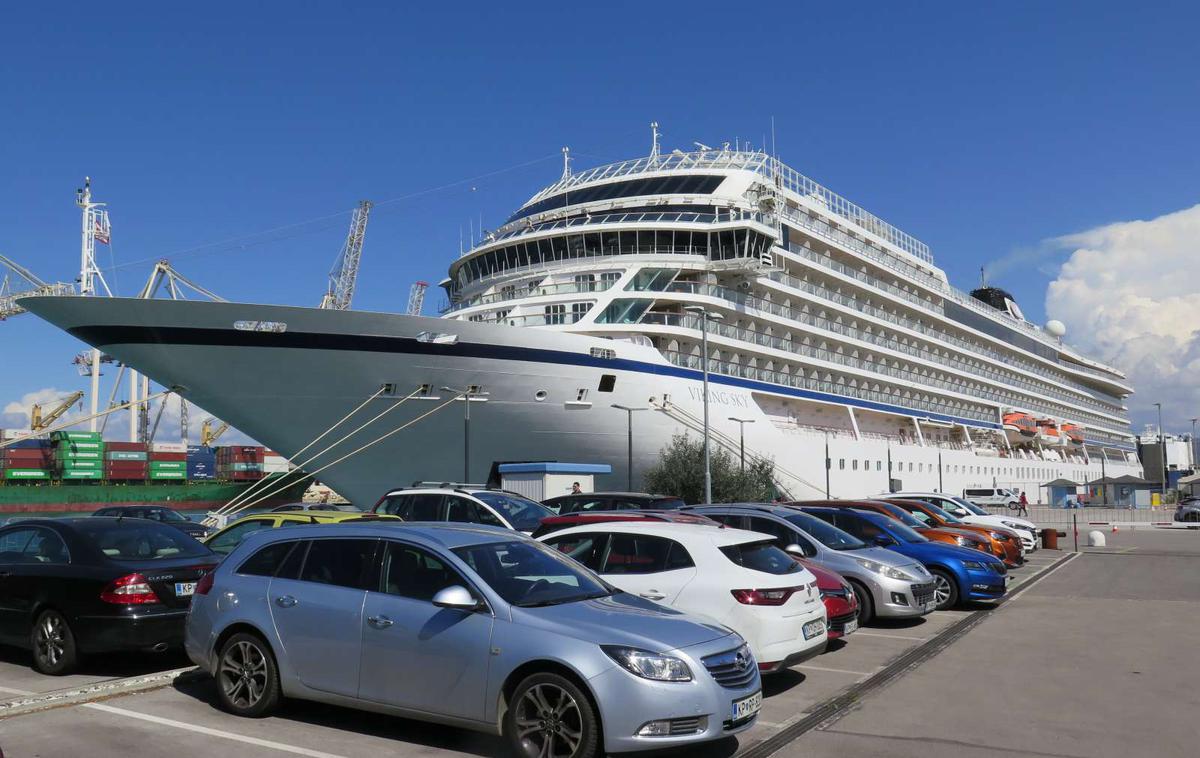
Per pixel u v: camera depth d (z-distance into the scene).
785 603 8.53
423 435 26.86
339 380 25.17
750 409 34.91
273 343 24.27
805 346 39.56
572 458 29.64
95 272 59.19
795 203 40.69
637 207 35.25
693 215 34.38
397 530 6.96
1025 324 72.25
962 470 53.66
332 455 26.91
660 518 10.34
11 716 7.05
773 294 37.69
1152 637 11.65
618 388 29.39
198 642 7.38
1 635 8.88
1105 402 89.81
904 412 48.03
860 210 48.69
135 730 6.67
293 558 7.21
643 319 32.69
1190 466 126.75
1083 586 17.81
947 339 54.06
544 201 38.47
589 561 9.21
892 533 14.70
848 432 44.41
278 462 72.94
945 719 7.46
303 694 6.82
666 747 5.72
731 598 8.43
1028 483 64.25
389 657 6.43
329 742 6.46
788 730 7.09
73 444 60.16
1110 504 65.31
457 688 6.15
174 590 8.51
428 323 25.44
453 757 6.17
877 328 46.38
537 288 33.53
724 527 9.55
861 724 7.30
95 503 60.38
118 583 8.22
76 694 7.71
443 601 6.14
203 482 67.94
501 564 6.77
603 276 33.34
